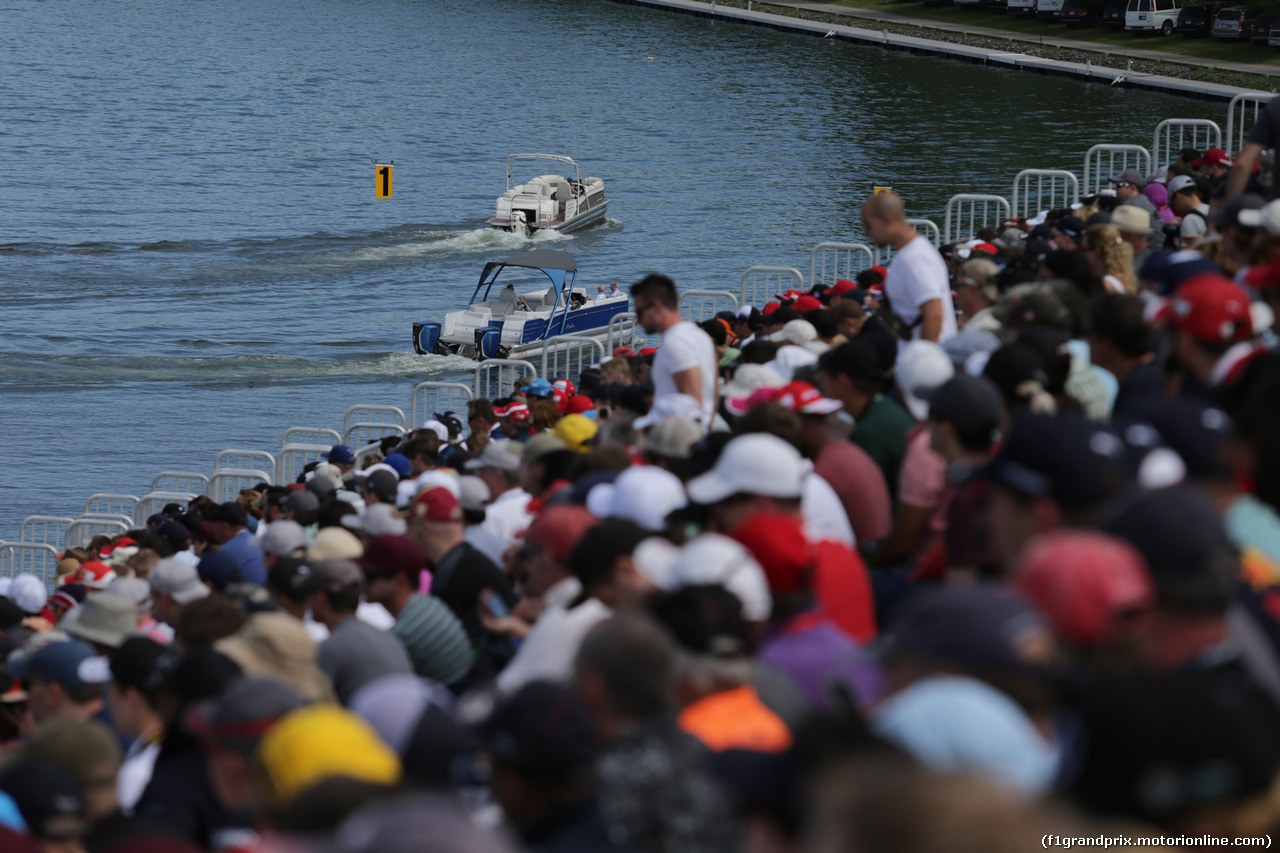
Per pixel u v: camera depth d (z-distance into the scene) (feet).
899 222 108.78
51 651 78.64
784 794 41.50
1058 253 117.70
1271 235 90.99
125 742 80.43
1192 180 192.34
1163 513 42.42
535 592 78.79
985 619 40.04
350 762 41.14
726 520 68.33
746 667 53.67
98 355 533.96
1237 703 32.01
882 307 160.15
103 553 200.13
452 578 88.43
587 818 44.68
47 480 388.37
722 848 42.22
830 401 91.09
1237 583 47.16
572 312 518.78
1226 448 54.49
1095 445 53.98
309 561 91.66
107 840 53.52
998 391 74.18
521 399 204.74
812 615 60.54
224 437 436.35
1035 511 54.39
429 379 509.35
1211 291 71.46
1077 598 41.42
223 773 54.54
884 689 41.60
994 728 33.50
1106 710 31.89
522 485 105.91
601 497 82.58
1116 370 82.43
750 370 105.40
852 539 81.35
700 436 91.04
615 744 44.98
